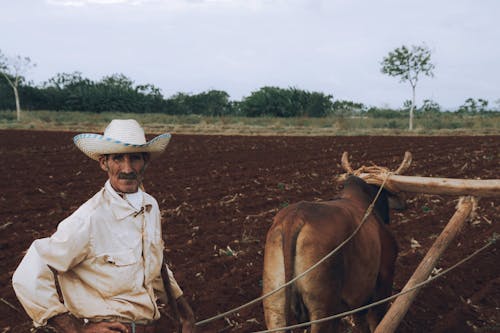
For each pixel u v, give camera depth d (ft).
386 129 119.14
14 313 19.39
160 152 9.60
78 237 8.40
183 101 207.62
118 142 8.74
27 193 39.63
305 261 12.00
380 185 16.37
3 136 83.82
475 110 178.09
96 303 8.78
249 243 28.45
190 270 24.21
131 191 9.16
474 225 33.30
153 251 9.30
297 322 12.64
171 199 38.52
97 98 181.98
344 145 78.48
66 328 8.32
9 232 29.32
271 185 44.93
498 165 57.52
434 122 133.39
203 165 55.57
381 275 15.02
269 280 12.44
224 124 129.90
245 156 63.67
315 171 52.65
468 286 23.61
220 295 21.52
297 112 173.78
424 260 15.25
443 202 39.86
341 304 13.55
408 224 33.76
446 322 19.69
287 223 12.37
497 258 27.04
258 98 174.91
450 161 60.44
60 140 79.87
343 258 12.52
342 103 177.68
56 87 186.70
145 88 197.16
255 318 19.53
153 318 9.31
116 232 8.85
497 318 20.10
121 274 8.75
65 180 45.09
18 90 174.29
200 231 30.45
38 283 8.22
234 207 36.37
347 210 13.70
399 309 13.78
